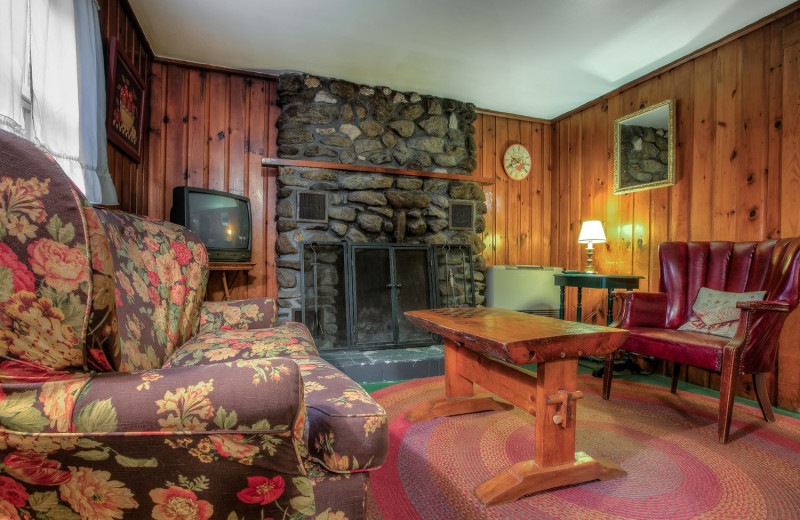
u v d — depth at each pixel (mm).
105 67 2109
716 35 2689
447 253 3607
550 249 4270
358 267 3230
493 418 2062
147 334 1198
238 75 3256
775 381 2389
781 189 2420
